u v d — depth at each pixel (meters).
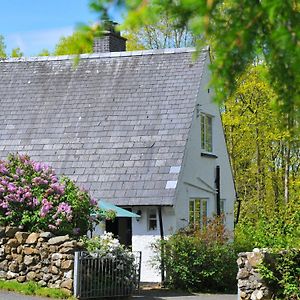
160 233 22.00
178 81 25.22
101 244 16.64
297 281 15.34
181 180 22.94
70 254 16.02
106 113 25.03
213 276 20.45
